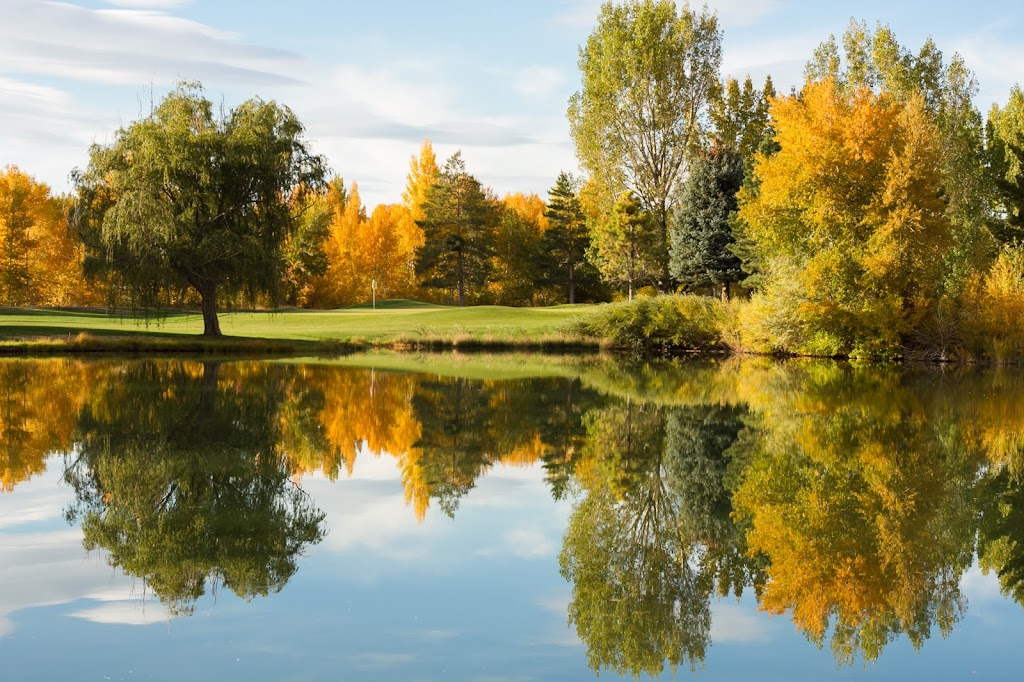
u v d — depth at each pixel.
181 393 21.61
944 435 16.11
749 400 21.72
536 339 42.56
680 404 20.81
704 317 42.31
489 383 25.58
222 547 9.02
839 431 16.64
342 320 53.81
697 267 54.16
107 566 8.38
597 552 8.99
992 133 55.72
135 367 29.44
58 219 72.69
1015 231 43.69
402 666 6.18
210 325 39.56
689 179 54.47
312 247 81.06
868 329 37.31
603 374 29.50
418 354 39.03
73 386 22.97
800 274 38.41
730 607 7.48
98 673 6.02
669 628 7.02
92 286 38.94
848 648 6.64
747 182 52.28
